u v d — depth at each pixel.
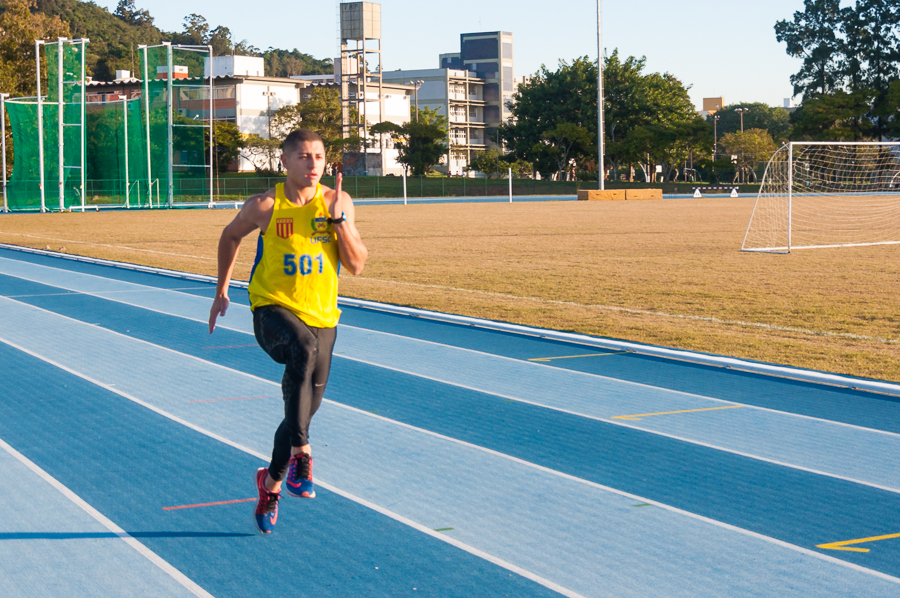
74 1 158.75
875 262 20.22
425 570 4.17
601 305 13.55
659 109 96.94
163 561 4.29
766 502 5.12
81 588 4.00
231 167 93.06
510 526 4.74
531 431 6.64
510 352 9.87
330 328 4.50
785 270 18.56
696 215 41.88
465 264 20.16
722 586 4.00
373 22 97.81
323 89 95.06
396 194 80.19
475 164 112.69
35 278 17.86
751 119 156.38
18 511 4.99
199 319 12.40
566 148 96.81
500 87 132.50
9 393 7.99
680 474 5.64
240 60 98.50
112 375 8.73
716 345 10.07
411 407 7.36
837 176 70.44
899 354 9.62
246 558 4.32
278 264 4.40
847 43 91.06
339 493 5.27
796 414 7.17
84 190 47.81
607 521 4.82
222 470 5.73
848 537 4.59
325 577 4.10
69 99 47.06
